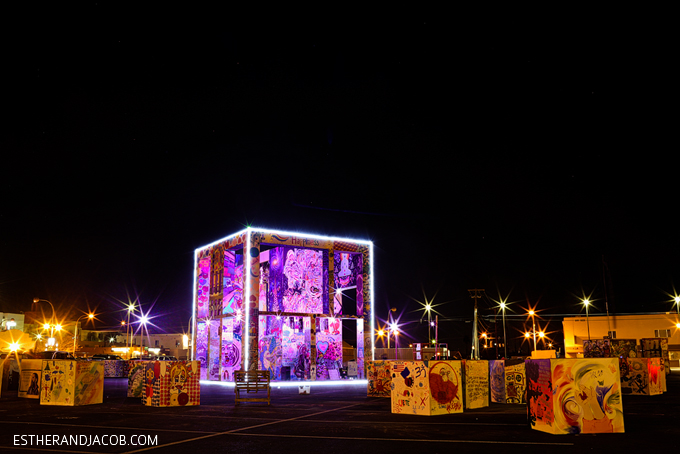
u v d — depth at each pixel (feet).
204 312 114.01
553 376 31.24
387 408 46.93
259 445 28.17
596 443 27.81
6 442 29.91
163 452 26.58
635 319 180.14
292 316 104.83
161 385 49.11
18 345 108.68
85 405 51.34
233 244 104.63
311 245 106.83
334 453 25.81
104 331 226.17
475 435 30.81
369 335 109.40
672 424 34.83
